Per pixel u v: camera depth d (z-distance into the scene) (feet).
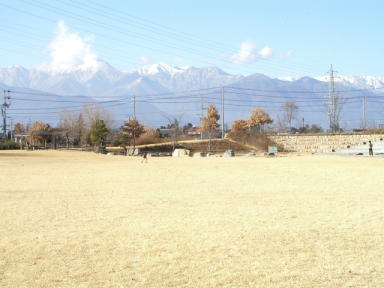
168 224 51.19
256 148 317.42
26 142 318.04
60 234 46.73
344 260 36.76
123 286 31.37
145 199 71.36
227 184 91.71
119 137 317.63
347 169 123.03
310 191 79.05
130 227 49.80
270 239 43.65
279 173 115.44
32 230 48.73
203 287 31.04
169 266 35.63
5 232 47.85
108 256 38.58
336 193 75.82
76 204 66.64
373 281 31.89
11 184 93.20
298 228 48.29
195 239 43.93
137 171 126.31
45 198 73.10
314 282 31.73
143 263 36.50
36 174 116.37
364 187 83.56
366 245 41.19
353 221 51.57
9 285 31.81
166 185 91.09
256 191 80.02
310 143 301.02
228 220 53.11
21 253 39.70
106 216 56.65
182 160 185.16
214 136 369.91
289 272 33.86
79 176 111.24
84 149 294.46
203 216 55.93
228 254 38.70
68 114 490.49
